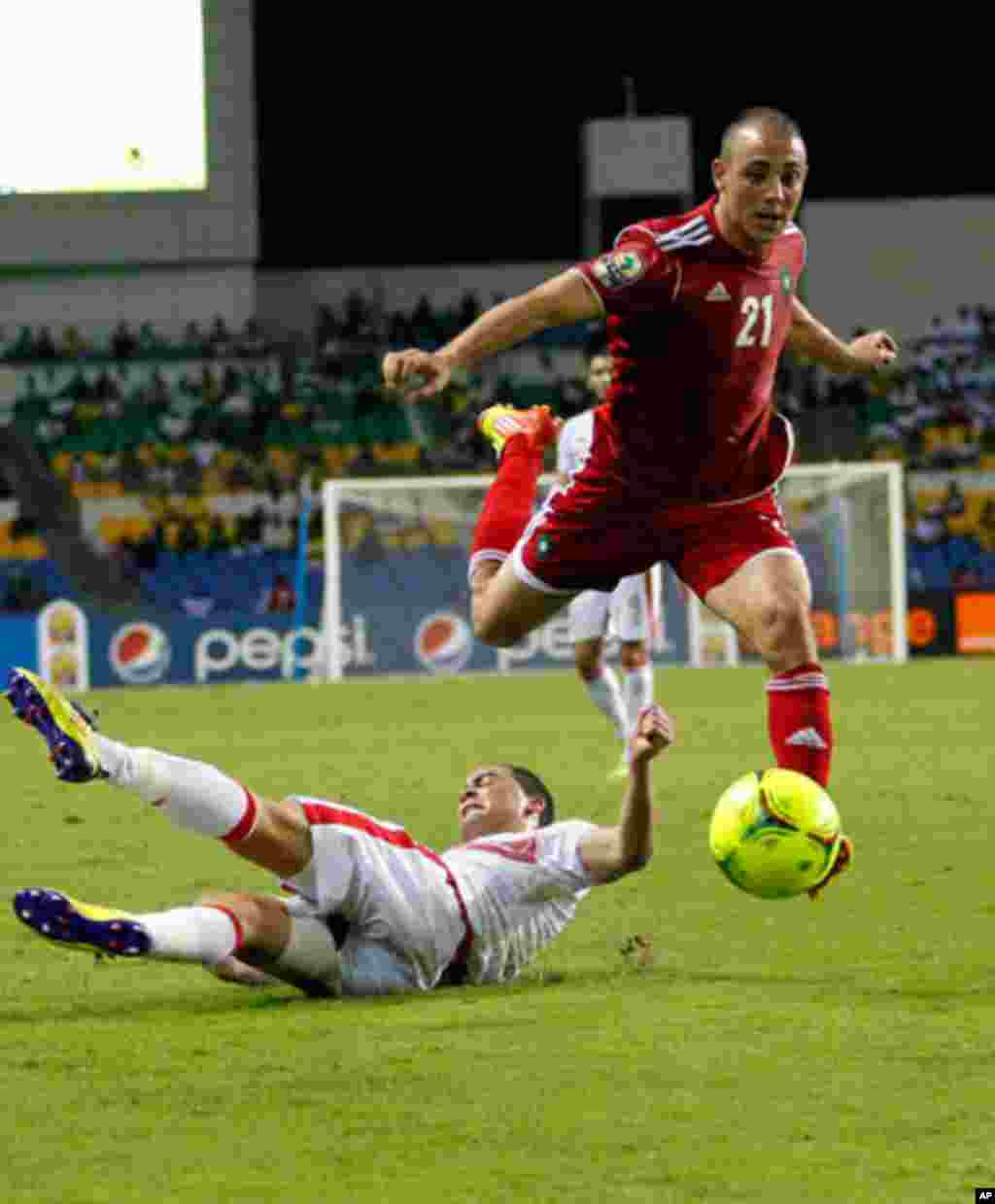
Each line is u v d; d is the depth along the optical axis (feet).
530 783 52.24
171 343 283.59
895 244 289.12
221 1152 35.04
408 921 48.34
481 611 57.98
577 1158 34.35
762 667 206.49
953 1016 45.73
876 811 88.12
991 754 113.39
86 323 284.61
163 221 284.41
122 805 95.81
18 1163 34.58
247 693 187.42
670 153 282.15
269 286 291.58
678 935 58.08
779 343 51.78
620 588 103.91
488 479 210.38
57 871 73.31
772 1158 34.22
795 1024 44.98
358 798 96.27
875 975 51.24
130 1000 49.08
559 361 284.41
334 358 285.23
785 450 53.42
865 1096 38.42
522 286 292.20
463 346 47.60
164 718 155.02
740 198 49.37
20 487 269.64
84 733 44.45
